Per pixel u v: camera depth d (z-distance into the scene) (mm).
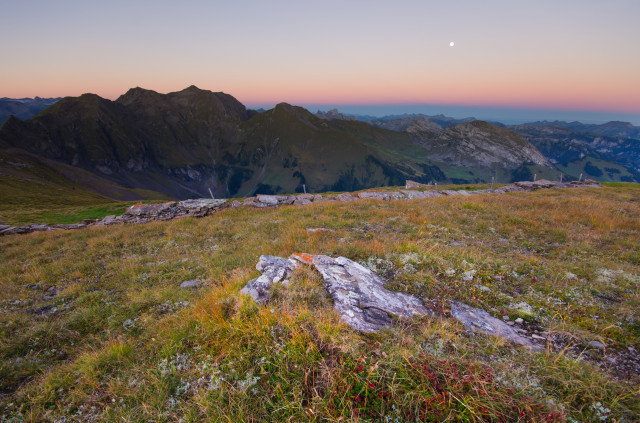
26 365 6625
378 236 13797
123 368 5516
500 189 43094
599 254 11586
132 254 15836
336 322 5145
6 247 20062
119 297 10305
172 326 6543
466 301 7070
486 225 16562
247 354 4660
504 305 7012
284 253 11320
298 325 4992
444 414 3395
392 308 6125
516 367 4402
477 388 3592
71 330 8078
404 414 3459
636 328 5922
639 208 20672
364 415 3480
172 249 16109
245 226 20078
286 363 4262
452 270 8484
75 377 5539
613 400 3670
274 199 30734
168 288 10047
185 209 28000
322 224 17578
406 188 47281
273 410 3648
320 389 3863
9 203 81562
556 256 11531
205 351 5148
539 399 3709
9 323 8562
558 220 17531
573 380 4020
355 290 6723
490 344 5004
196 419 3820
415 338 4938
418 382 3797
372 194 34875
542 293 7641
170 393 4551
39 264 15219
